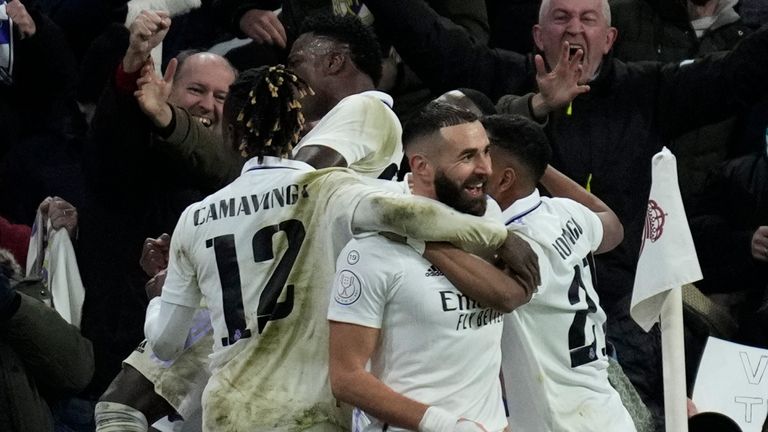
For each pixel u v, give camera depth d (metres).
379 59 18.25
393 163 16.73
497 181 16.52
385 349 14.65
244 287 15.23
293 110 15.48
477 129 14.59
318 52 17.94
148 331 16.30
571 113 22.59
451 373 14.52
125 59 20.41
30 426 19.22
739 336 22.97
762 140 24.80
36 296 20.34
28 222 24.88
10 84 25.09
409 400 14.18
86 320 21.69
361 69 18.02
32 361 19.34
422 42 22.72
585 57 22.72
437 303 14.43
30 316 19.11
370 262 14.45
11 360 19.17
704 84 23.05
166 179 21.50
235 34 24.83
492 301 14.45
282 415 14.86
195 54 22.50
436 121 14.52
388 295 14.50
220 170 21.23
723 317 22.86
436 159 14.50
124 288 21.58
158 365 18.00
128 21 25.83
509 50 26.09
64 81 25.52
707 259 24.39
